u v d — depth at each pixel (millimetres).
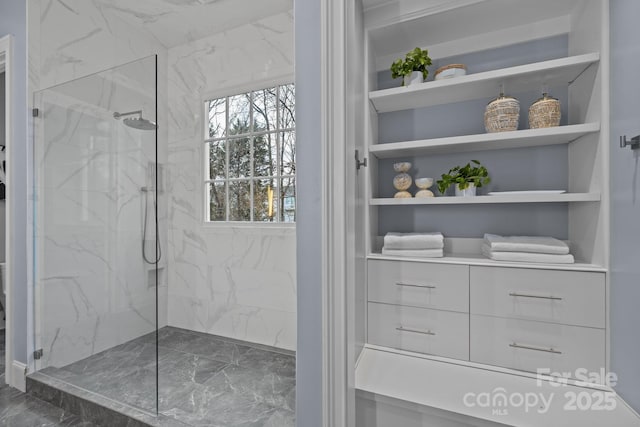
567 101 1479
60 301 1729
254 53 2365
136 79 1543
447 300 1402
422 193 1562
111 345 1580
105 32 2250
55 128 1759
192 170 2598
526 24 1550
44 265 1776
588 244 1311
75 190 1707
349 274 1111
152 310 1470
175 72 2668
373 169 1721
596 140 1237
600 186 1212
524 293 1280
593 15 1260
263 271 2328
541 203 1553
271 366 2010
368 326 1540
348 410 1069
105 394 1565
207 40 2539
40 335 1774
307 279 1088
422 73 1564
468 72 1673
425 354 1438
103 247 1626
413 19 1485
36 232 1805
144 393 1484
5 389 1792
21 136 1835
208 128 2607
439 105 1721
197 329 2572
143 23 2389
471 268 1359
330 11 1056
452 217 1715
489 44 1616
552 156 1525
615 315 1134
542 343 1254
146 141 1525
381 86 1846
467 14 1461
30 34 1812
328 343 1043
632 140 1017
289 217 2344
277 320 2281
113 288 1593
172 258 2682
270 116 2404
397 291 1489
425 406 1108
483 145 1509
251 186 2457
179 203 2650
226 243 2461
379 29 1568
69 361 1685
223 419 1461
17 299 1840
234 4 2182
